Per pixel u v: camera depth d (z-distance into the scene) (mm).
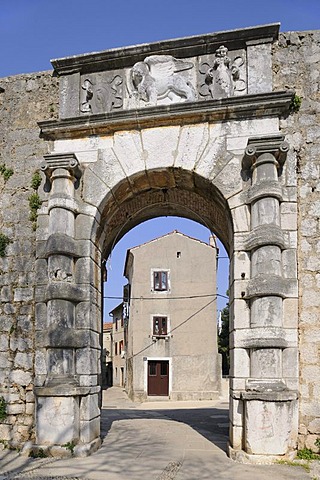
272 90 10055
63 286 9766
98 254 10883
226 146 10094
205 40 10391
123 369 43625
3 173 11094
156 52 10664
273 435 8539
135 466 8469
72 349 9688
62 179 10273
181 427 13305
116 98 10758
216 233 13680
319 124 9891
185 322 32812
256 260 9297
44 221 10562
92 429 9703
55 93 11180
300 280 9414
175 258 33750
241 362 9219
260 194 9383
